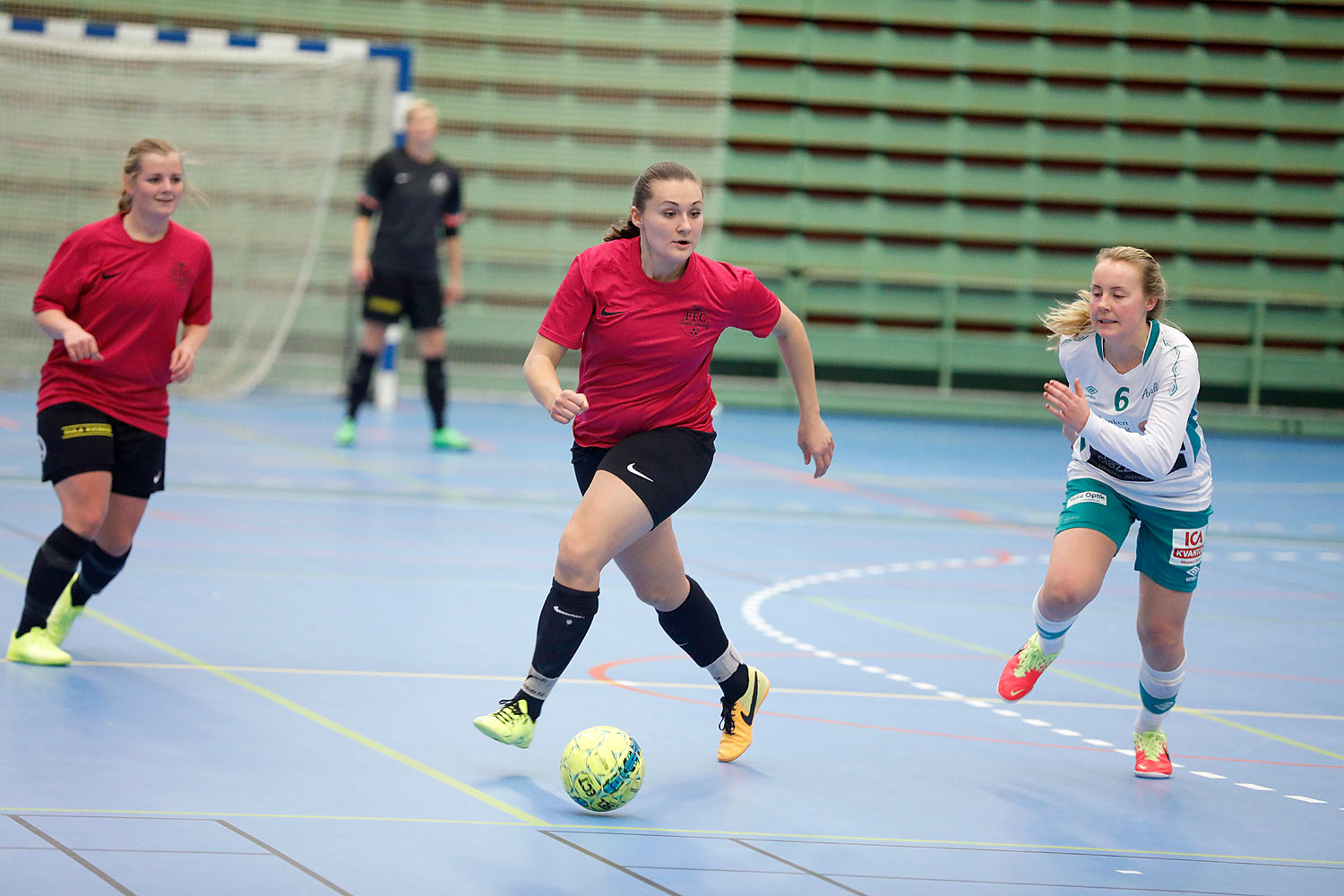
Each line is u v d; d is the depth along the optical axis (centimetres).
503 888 651
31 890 610
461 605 1338
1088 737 1010
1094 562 907
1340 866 750
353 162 3412
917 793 854
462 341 3644
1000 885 694
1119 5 3806
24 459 2122
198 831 705
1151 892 696
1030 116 3803
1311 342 3809
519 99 3697
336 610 1281
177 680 1011
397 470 2258
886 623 1372
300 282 3266
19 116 3133
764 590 1505
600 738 782
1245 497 2547
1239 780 917
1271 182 3834
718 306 873
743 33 3750
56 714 902
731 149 3766
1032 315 3797
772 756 920
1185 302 3762
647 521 842
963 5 3784
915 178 3794
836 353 3747
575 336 864
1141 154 3816
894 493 2370
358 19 3622
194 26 3528
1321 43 3831
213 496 1900
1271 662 1287
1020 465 2841
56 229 3183
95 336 1034
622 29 3716
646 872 685
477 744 903
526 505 1988
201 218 3250
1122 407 925
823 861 718
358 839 710
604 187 3728
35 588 1029
